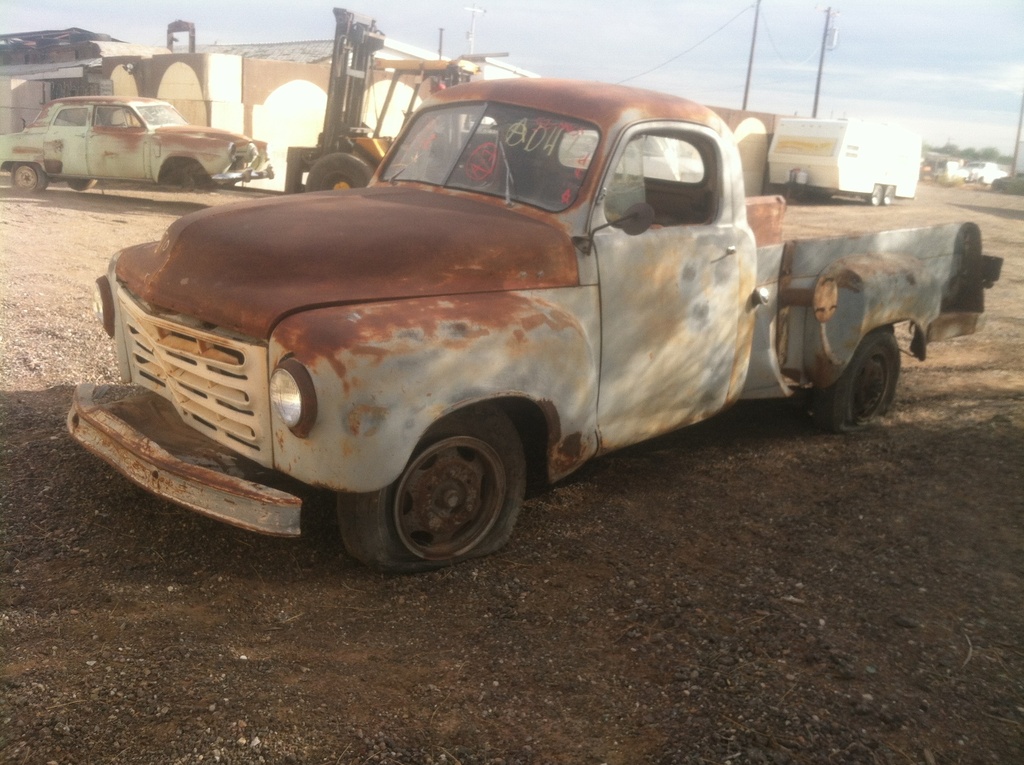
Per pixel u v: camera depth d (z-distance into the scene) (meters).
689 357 4.39
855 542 4.11
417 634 3.17
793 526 4.27
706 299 4.41
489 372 3.35
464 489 3.60
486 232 3.66
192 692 2.69
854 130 26.78
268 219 3.65
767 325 4.96
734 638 3.20
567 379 3.65
